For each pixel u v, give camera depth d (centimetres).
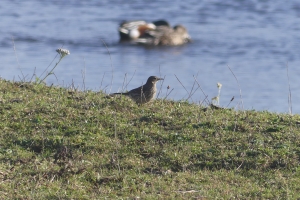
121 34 5116
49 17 6019
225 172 1217
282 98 3519
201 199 1098
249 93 3619
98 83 3456
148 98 1602
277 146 1307
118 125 1396
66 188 1132
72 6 6656
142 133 1363
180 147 1307
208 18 6175
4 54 4384
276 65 4419
